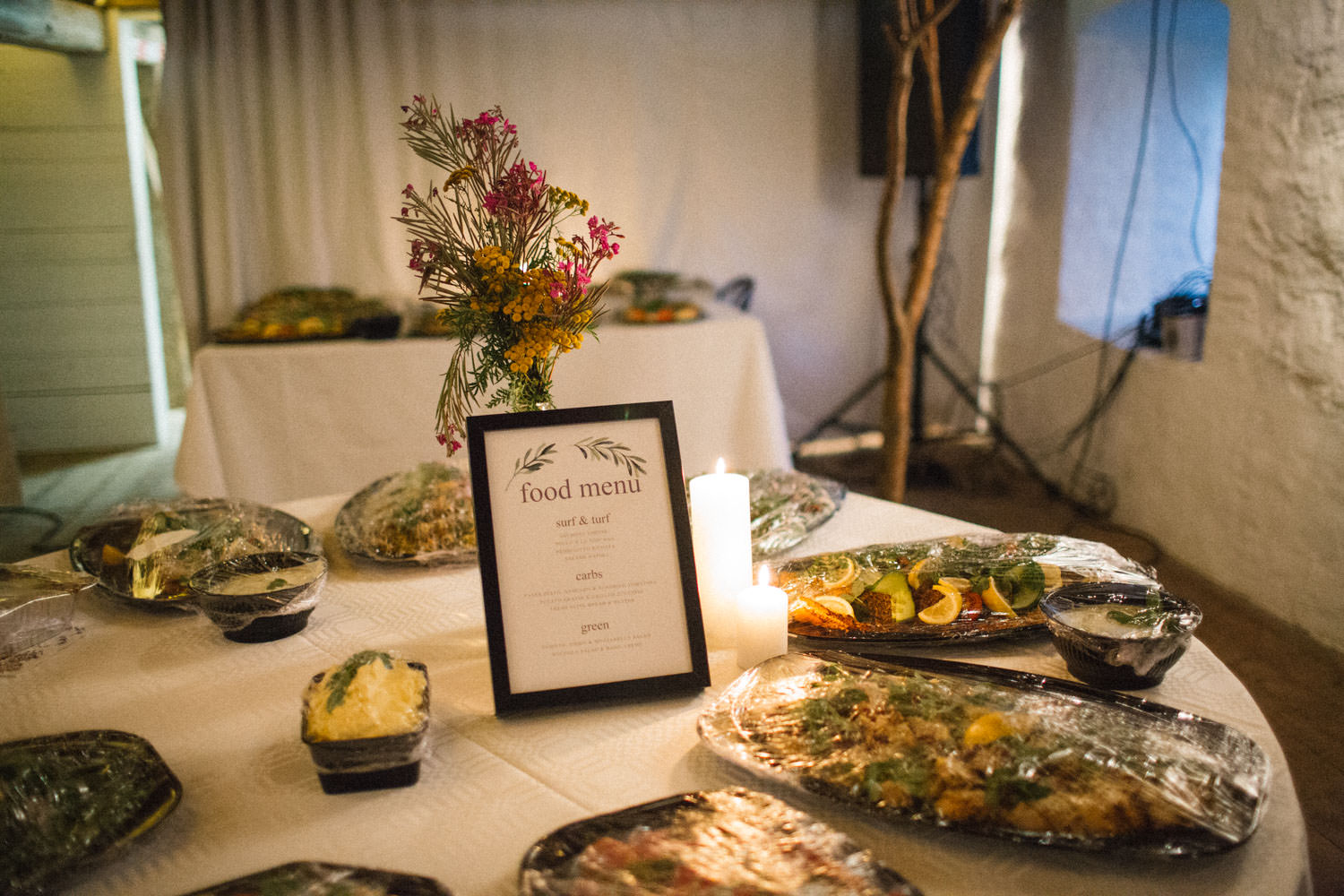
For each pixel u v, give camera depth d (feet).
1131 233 11.25
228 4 11.16
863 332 14.23
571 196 3.51
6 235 14.80
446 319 3.57
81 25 13.51
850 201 13.67
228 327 10.29
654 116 12.71
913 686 2.85
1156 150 10.77
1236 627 7.89
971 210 13.71
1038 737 2.58
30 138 14.56
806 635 3.41
